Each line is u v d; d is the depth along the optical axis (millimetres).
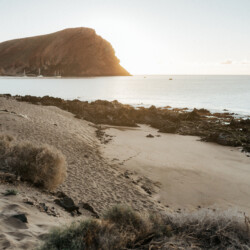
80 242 2990
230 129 25500
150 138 22312
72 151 14852
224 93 81000
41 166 7293
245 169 14609
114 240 3246
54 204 6004
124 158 15578
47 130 18312
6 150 7832
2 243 3082
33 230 3762
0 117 19391
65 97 64562
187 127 27359
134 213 4039
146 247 3451
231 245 3639
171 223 4320
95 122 28234
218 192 11180
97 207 7672
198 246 3625
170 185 11789
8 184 6391
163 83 164625
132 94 77688
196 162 15703
